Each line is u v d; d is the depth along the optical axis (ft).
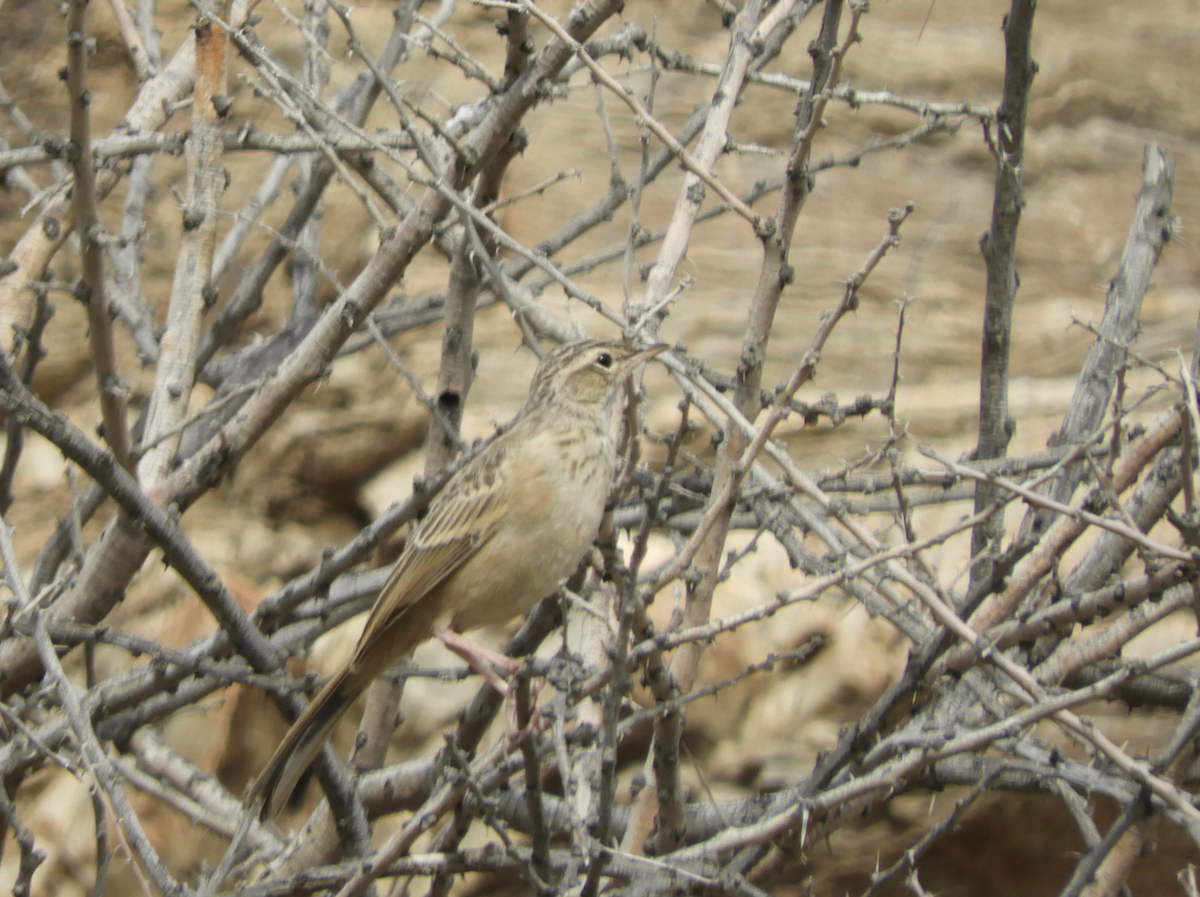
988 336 32.65
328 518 49.21
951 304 50.78
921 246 52.65
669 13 56.90
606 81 26.22
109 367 27.94
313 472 48.80
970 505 44.04
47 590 25.89
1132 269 34.73
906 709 27.61
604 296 50.29
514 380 49.44
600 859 21.04
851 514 27.35
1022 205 31.27
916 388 48.14
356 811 28.89
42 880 39.29
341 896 23.32
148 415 32.37
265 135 34.65
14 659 31.24
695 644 27.99
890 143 32.24
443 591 28.09
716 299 51.16
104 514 47.16
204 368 43.24
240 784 42.42
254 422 31.19
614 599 26.84
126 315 41.39
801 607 41.11
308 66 41.98
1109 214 53.83
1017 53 30.07
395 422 48.65
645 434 28.58
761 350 28.02
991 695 28.22
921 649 27.22
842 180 55.01
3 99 39.50
